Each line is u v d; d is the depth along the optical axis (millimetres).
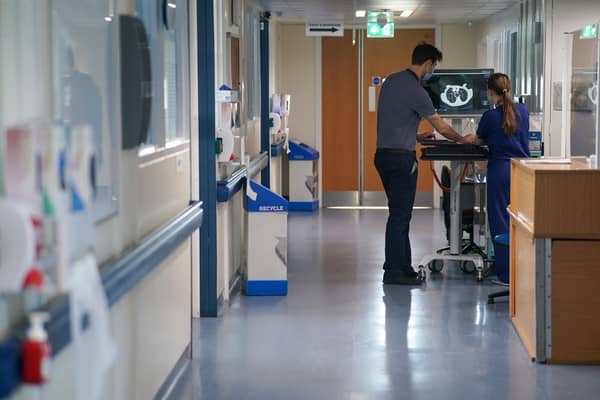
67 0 3162
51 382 2662
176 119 5293
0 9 2438
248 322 6512
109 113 3561
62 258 2262
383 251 9781
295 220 12680
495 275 8281
